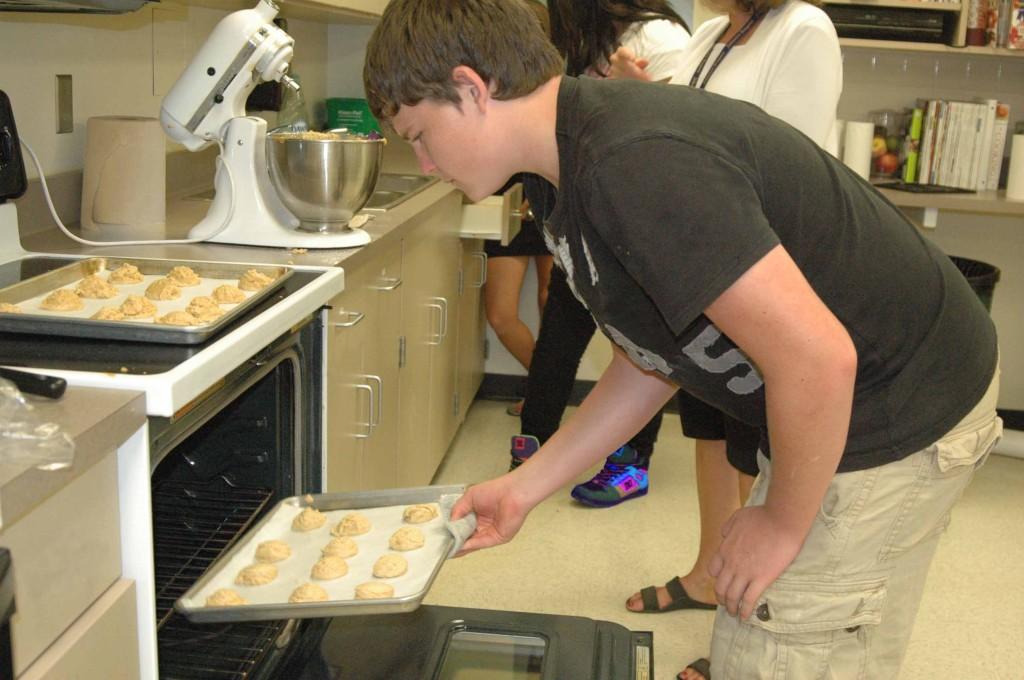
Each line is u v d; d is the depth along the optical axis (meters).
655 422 3.08
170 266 1.58
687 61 2.24
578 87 1.07
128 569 1.02
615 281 1.11
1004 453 3.57
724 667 1.32
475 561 2.68
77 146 1.98
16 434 0.84
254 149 1.76
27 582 0.84
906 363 1.17
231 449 1.60
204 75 1.74
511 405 3.92
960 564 2.78
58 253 1.63
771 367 0.99
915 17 3.33
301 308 1.43
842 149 3.67
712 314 0.99
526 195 1.23
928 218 3.42
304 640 1.47
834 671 1.28
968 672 2.28
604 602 2.51
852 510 1.20
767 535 1.13
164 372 1.04
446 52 1.04
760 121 1.09
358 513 1.35
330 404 1.70
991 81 3.64
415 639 1.47
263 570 1.19
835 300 1.12
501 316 3.62
